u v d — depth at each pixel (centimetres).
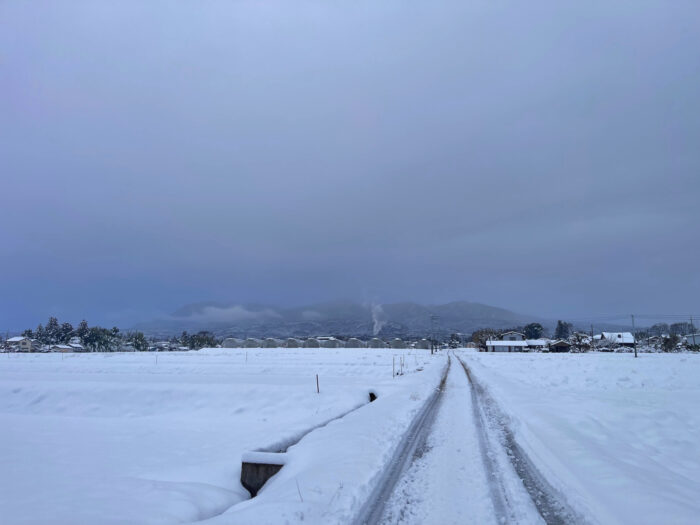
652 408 1376
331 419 1466
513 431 1166
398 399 1812
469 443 1030
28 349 10650
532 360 5244
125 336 13038
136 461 1204
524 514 600
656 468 779
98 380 3048
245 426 1784
